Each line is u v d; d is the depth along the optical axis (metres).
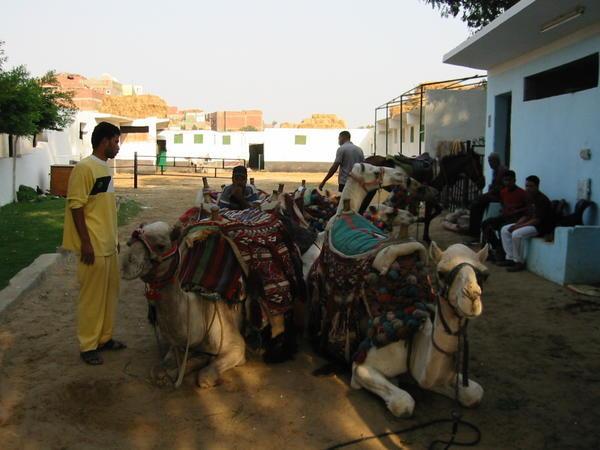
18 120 13.32
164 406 4.55
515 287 8.00
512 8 9.28
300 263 5.52
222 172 37.53
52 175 19.81
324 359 5.40
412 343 4.36
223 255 4.96
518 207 9.60
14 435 4.10
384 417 4.37
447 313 3.90
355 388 4.69
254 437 4.12
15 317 6.60
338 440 4.08
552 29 9.50
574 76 10.76
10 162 17.08
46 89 17.64
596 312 6.88
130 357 5.46
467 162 13.62
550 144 10.34
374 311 4.48
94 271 5.16
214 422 4.32
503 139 13.27
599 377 5.14
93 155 5.11
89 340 5.30
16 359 5.42
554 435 4.18
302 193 6.92
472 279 3.59
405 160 11.22
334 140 41.81
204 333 4.78
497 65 13.00
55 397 4.66
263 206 5.74
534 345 5.91
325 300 5.18
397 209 6.10
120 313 6.84
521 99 11.69
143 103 43.94
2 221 13.05
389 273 4.43
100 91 43.97
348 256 4.84
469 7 18.75
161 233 4.24
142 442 4.05
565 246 7.93
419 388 4.81
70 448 3.96
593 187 8.90
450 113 20.36
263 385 4.90
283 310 5.09
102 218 5.16
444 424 4.29
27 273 8.04
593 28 9.05
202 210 5.62
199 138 43.34
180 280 4.70
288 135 41.72
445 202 16.55
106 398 4.66
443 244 11.27
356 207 6.39
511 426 4.29
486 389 4.89
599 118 8.78
